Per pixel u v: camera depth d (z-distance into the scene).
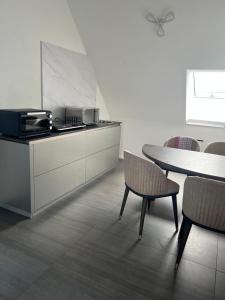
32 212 2.44
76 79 3.57
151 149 2.62
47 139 2.45
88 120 3.39
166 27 2.79
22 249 1.99
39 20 2.80
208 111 4.14
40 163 2.41
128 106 4.31
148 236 2.26
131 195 3.12
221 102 4.00
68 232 2.25
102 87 4.18
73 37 3.38
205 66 3.10
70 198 2.95
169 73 3.39
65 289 1.62
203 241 2.21
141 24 2.88
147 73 3.54
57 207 2.71
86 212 2.64
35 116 2.39
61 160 2.72
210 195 1.58
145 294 1.62
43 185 2.51
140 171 2.15
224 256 2.03
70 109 3.31
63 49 3.23
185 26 2.70
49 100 3.13
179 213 2.71
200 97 4.05
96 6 2.95
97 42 3.44
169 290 1.66
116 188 3.31
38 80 2.93
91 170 3.39
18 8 2.54
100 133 3.45
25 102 2.80
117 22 3.00
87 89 3.87
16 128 2.29
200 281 1.75
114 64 3.65
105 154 3.72
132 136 4.59
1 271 1.74
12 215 2.49
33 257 1.90
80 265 1.84
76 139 2.92
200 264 1.92
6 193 2.54
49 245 2.05
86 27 3.31
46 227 2.31
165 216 2.64
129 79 3.78
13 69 2.59
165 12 2.63
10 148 2.36
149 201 2.72
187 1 2.44
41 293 1.58
